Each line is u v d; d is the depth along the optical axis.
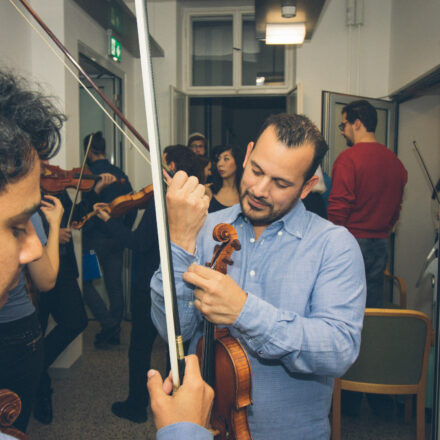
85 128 4.10
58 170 2.47
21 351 1.23
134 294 2.15
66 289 2.19
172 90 4.27
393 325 1.87
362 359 1.91
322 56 4.43
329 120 3.88
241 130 6.68
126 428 2.26
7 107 0.49
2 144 0.45
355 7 4.29
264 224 1.05
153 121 0.53
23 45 2.50
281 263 1.01
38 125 0.50
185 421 0.59
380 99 4.05
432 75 3.25
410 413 2.32
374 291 2.61
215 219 1.14
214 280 0.82
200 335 1.11
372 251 2.56
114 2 3.11
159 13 4.56
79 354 2.96
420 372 1.91
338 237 0.99
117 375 2.86
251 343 0.87
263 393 0.98
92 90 4.06
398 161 2.58
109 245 3.29
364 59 4.34
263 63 4.96
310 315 0.95
